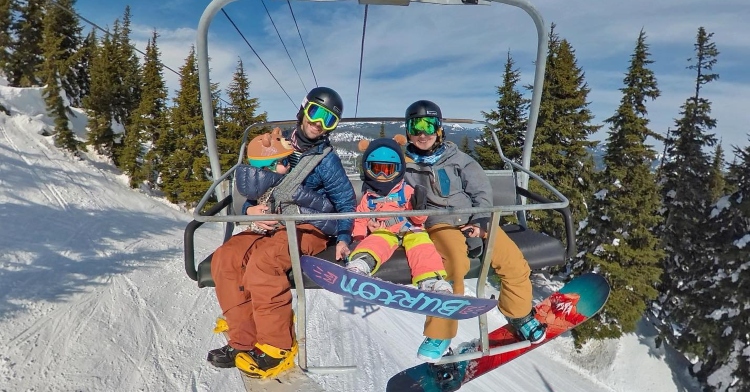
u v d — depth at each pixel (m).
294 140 2.76
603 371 15.71
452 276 2.61
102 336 8.38
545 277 21.59
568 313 3.68
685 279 21.03
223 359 2.69
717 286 17.56
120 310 9.52
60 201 17.70
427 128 3.06
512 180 3.83
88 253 12.85
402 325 11.05
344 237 2.58
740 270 16.83
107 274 11.38
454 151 3.23
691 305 18.67
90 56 31.86
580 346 16.50
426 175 3.09
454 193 3.06
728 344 16.38
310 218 2.01
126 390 7.09
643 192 17.48
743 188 19.12
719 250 19.00
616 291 16.94
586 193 20.89
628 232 17.45
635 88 17.72
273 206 2.65
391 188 2.76
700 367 17.41
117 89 26.80
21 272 10.50
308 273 2.22
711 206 20.45
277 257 2.46
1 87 26.48
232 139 25.80
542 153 20.28
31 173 19.33
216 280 2.57
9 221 13.77
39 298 9.39
